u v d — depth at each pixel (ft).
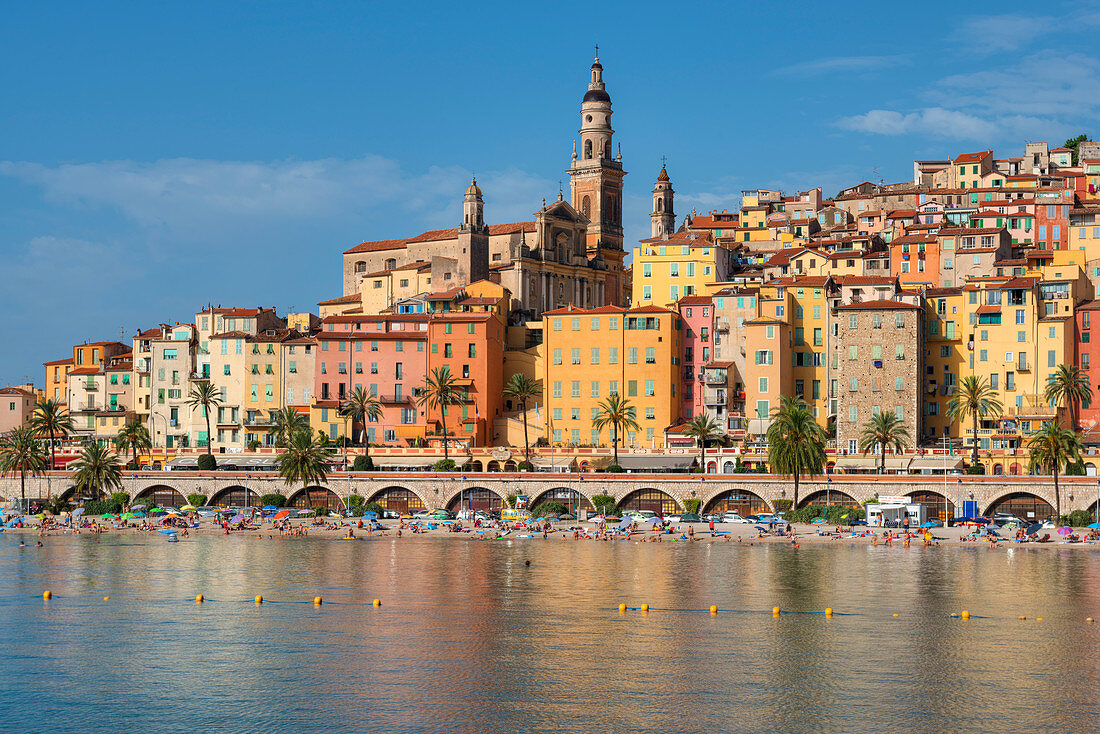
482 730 285.02
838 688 318.65
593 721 291.38
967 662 345.92
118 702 308.81
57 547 604.49
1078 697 310.65
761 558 547.90
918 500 643.04
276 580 488.85
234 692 316.40
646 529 644.69
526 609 423.23
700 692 314.76
